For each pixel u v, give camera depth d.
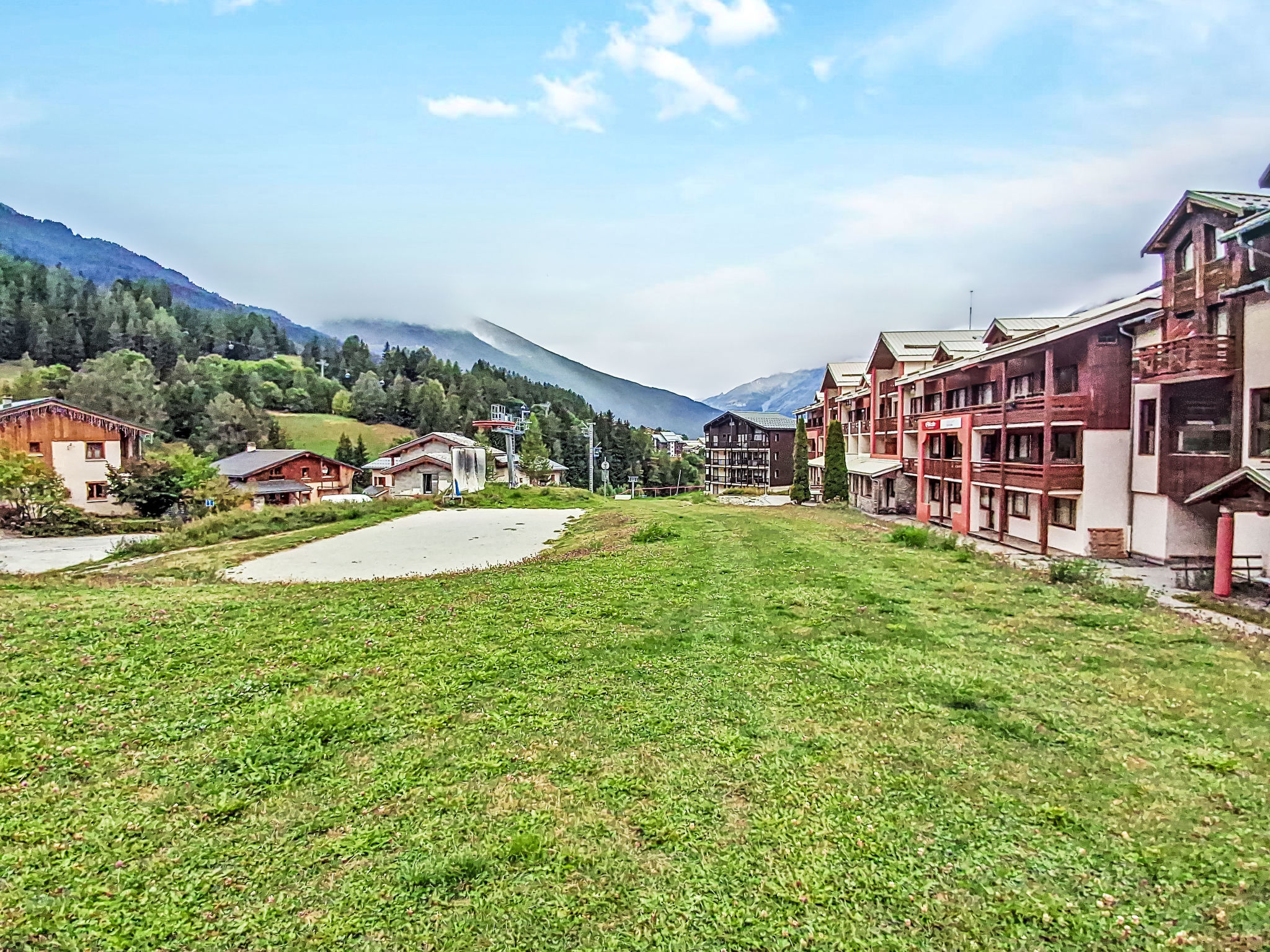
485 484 66.94
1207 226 17.70
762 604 13.25
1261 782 6.18
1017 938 4.32
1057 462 22.55
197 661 9.74
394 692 8.56
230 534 34.34
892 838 5.38
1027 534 25.06
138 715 7.77
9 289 130.25
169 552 29.44
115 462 50.62
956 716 7.72
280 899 4.69
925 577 16.06
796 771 6.46
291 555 25.67
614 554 20.92
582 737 7.26
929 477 32.44
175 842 5.34
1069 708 7.94
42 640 10.40
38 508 40.41
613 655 10.05
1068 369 23.61
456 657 9.98
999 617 12.23
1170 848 5.19
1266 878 4.81
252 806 5.88
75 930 4.35
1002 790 6.08
